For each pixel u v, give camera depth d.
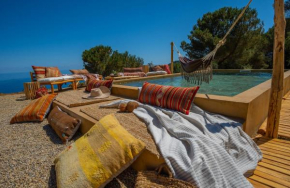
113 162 1.29
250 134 2.06
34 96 5.09
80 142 1.60
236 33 10.28
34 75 5.44
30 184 1.48
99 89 3.53
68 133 2.20
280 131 2.25
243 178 1.21
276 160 1.60
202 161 1.23
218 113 2.09
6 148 2.09
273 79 2.00
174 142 1.48
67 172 1.31
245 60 11.23
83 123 2.29
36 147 2.11
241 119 1.89
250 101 1.91
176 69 12.34
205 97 2.21
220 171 1.21
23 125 2.83
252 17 10.02
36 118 2.96
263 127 2.28
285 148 1.83
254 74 7.79
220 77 7.18
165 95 2.27
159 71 7.98
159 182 1.21
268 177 1.36
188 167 1.20
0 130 2.65
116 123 1.69
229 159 1.29
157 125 1.84
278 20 1.86
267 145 1.91
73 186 1.20
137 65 13.52
